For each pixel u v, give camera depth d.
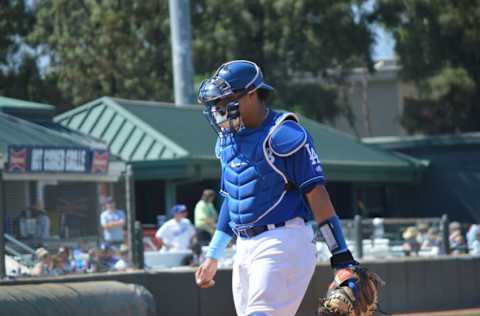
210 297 29.94
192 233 39.47
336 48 92.38
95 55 101.00
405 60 94.50
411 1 91.94
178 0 70.38
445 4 91.69
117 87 101.12
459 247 45.84
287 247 12.71
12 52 105.31
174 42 70.75
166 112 64.06
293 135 12.66
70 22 102.50
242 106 12.82
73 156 39.50
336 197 75.19
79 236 39.06
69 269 32.19
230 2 91.94
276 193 12.77
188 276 29.31
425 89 93.12
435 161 78.62
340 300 12.13
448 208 78.00
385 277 36.16
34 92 105.25
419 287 37.66
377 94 121.56
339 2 91.00
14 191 36.78
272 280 12.66
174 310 28.88
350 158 69.44
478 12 91.06
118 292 22.77
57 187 38.94
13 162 36.81
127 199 31.39
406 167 74.81
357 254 41.44
